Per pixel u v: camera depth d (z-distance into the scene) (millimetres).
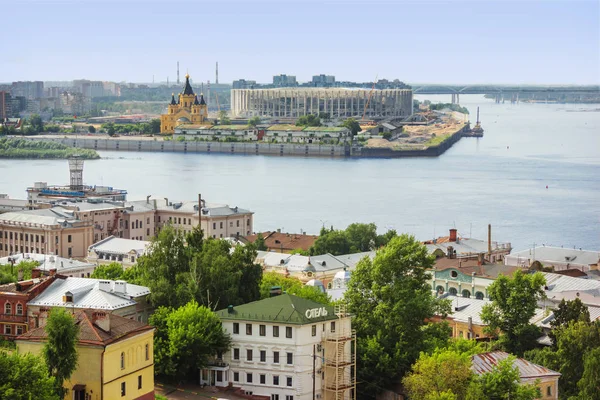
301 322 186000
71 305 193875
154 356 188625
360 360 195500
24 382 146250
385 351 198625
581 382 174250
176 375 190500
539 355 190625
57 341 155125
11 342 195000
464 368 169875
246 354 190000
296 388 186125
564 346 186875
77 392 159125
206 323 190375
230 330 191875
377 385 194125
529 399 164625
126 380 165250
